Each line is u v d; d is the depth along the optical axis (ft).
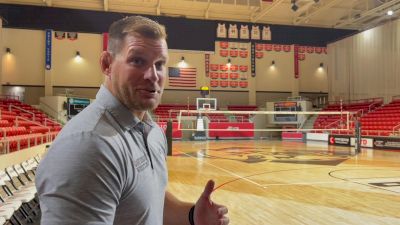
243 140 83.10
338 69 90.94
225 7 85.20
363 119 72.13
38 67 80.07
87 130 3.34
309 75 95.66
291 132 83.51
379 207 19.15
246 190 23.91
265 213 17.88
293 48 94.48
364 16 82.79
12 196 14.88
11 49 78.69
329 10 85.20
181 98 89.51
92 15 82.38
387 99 76.18
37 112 71.00
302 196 22.02
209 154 48.44
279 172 32.12
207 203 5.20
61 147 3.22
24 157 21.09
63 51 81.61
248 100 92.73
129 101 3.82
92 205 3.10
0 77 74.18
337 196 22.02
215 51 90.53
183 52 88.79
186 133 84.74
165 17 85.71
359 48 84.07
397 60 73.56
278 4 76.23
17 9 78.79
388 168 34.78
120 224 3.60
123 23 3.94
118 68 3.86
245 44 92.32
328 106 88.94
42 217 3.14
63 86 81.61
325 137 70.79
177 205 5.58
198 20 88.28
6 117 48.32
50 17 80.48
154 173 4.12
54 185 3.08
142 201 3.73
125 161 3.50
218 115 89.10
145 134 4.21
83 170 3.09
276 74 93.91
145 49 3.77
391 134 61.46
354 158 43.34
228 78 91.50
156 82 3.88
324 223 16.07
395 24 74.13
